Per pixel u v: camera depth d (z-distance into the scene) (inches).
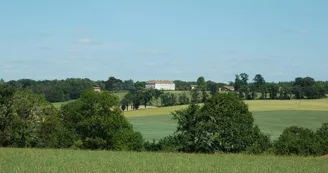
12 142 2566.4
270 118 4687.5
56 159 1432.1
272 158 1681.8
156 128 4116.6
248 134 2549.2
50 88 4658.0
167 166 1299.2
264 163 1456.7
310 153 2337.6
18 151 1776.6
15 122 2532.0
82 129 2664.9
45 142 2588.6
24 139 2564.0
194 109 2588.6
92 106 2687.0
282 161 1540.4
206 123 2549.2
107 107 2701.8
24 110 2588.6
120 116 2731.3
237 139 2532.0
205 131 2559.1
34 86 4707.2
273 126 4104.3
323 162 1512.1
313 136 2461.9
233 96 2674.7
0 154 1594.5
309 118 4660.4
